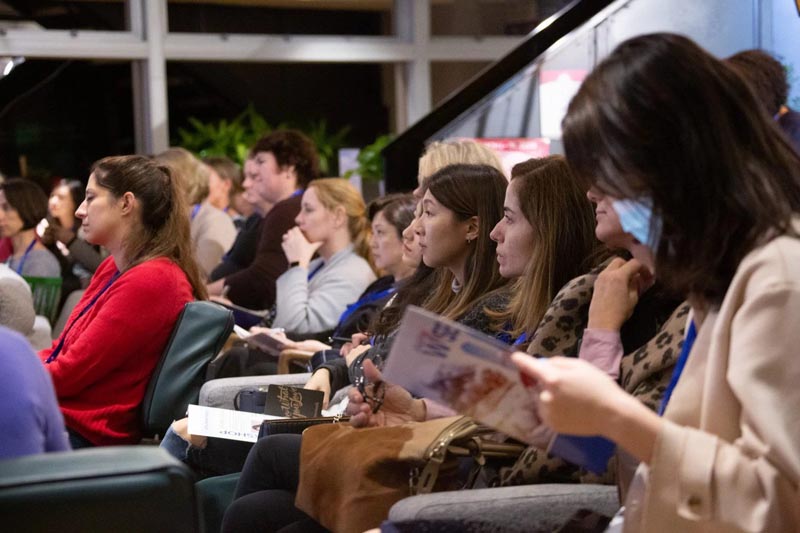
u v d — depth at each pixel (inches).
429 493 86.1
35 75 353.1
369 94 397.4
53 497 58.5
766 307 60.8
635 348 89.0
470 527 78.4
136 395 147.6
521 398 69.9
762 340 60.6
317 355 158.4
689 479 60.6
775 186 62.7
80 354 143.7
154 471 60.7
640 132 62.2
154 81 350.6
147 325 145.9
